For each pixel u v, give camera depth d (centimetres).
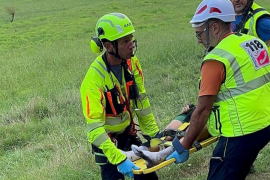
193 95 742
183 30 1750
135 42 332
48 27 2333
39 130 746
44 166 559
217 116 296
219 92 293
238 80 287
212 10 295
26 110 830
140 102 360
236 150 293
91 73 330
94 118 326
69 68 1206
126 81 344
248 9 405
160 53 1170
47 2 3484
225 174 297
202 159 489
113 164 328
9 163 620
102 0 3294
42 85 1051
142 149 337
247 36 302
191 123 298
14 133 744
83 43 1769
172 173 471
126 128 358
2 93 1018
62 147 613
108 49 325
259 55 296
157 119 627
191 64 1025
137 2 2930
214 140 333
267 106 296
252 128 288
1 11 3145
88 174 489
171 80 884
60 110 819
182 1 2825
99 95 328
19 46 1898
